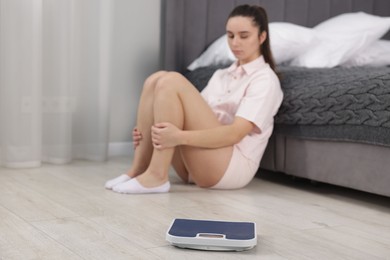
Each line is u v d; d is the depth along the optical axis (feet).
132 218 5.64
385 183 6.31
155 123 6.77
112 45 9.22
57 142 8.83
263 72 7.11
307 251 4.73
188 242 4.64
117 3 9.74
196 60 9.80
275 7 10.52
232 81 7.43
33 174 7.95
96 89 9.18
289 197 6.97
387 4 11.85
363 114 6.34
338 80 6.91
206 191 7.12
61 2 8.70
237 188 7.35
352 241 5.08
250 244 4.63
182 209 6.09
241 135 6.93
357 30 9.62
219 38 9.86
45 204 6.14
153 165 6.84
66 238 4.88
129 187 6.76
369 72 7.05
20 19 8.29
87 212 5.83
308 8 10.91
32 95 8.41
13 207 5.96
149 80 7.09
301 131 7.27
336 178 6.95
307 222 5.74
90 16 9.08
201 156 6.91
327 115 6.80
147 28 10.05
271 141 7.97
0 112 8.48
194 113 6.80
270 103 7.03
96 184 7.34
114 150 9.98
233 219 5.75
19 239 4.81
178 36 9.73
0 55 8.39
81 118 9.30
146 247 4.70
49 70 8.76
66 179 7.63
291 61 9.57
